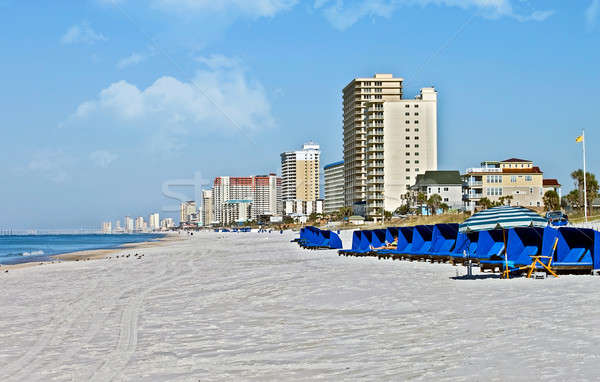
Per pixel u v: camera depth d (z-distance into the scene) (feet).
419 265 96.84
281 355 32.40
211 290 68.85
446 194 424.87
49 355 34.71
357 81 590.14
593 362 27.07
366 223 478.59
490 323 38.73
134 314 50.67
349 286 67.00
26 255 232.94
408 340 34.76
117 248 297.74
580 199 301.63
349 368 28.71
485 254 83.56
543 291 54.65
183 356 33.14
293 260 128.67
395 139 534.78
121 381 28.07
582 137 198.49
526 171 397.39
